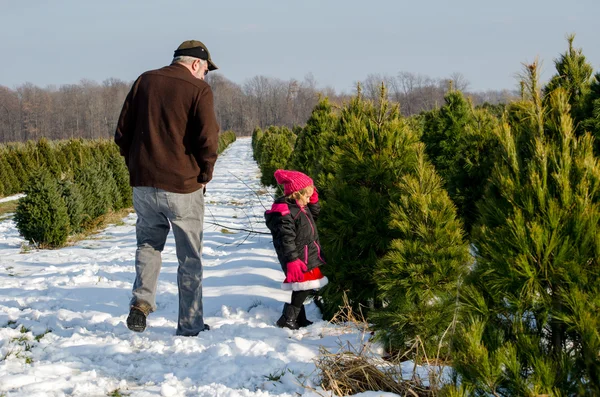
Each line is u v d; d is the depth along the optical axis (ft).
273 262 24.64
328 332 14.89
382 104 16.57
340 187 15.87
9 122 365.40
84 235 39.19
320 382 11.24
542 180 7.97
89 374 11.54
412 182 13.55
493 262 8.03
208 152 13.73
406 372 11.64
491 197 8.66
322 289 16.06
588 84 17.46
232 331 14.65
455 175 19.11
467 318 8.24
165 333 14.71
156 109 13.61
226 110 419.54
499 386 7.67
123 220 47.85
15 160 78.54
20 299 18.35
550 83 17.94
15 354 12.75
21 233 34.45
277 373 11.71
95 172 46.09
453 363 8.11
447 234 12.91
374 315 13.15
